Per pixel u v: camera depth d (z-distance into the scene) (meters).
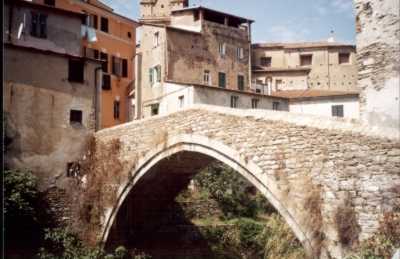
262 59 44.97
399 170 8.97
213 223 27.52
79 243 20.45
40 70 20.97
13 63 20.12
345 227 9.76
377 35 9.20
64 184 21.03
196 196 29.73
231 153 13.57
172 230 24.39
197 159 18.17
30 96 20.47
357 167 9.77
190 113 15.92
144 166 18.73
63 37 24.33
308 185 10.84
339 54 44.03
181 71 33.22
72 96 21.86
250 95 29.83
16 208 18.41
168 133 17.08
